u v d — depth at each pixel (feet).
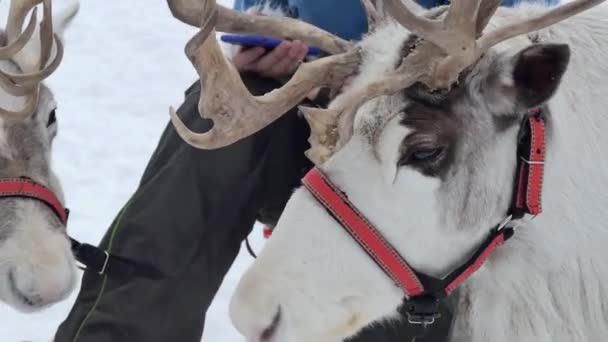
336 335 4.91
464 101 4.72
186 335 5.49
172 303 5.41
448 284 4.95
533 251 5.06
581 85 4.99
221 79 4.56
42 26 5.45
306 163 5.61
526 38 4.94
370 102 4.73
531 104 4.69
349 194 4.78
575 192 4.96
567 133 4.90
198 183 5.42
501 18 4.99
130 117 12.14
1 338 7.66
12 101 5.69
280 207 5.68
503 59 4.69
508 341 5.24
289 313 4.80
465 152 4.74
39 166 5.82
